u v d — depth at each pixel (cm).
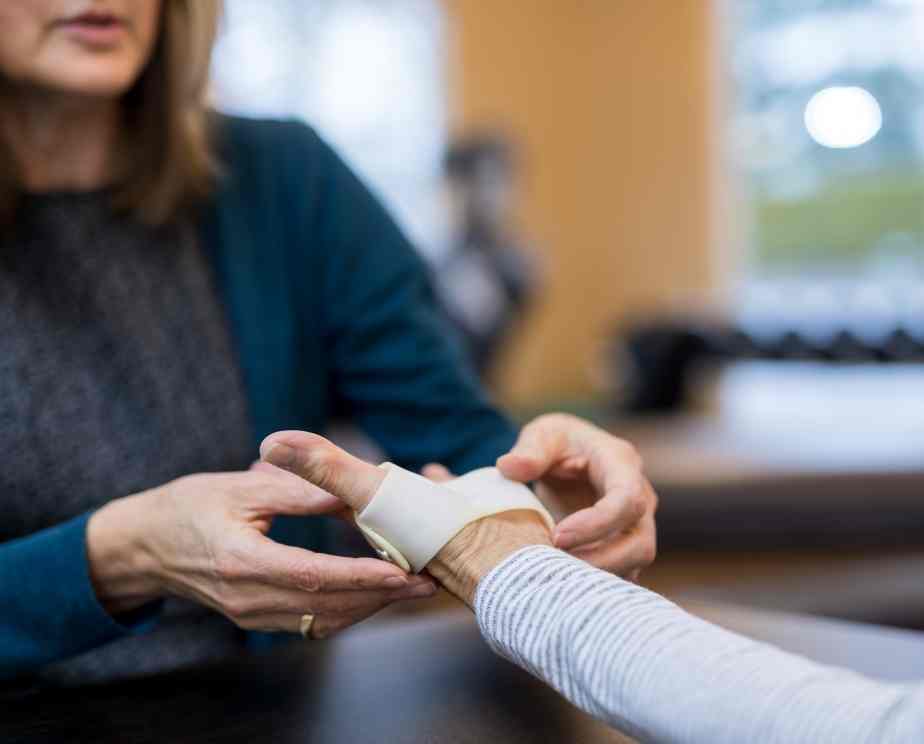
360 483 65
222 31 103
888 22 432
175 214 101
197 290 100
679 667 50
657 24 484
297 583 67
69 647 78
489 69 493
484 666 74
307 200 106
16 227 94
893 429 260
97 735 63
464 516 65
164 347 97
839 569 190
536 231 511
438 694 69
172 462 95
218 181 103
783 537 203
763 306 452
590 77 509
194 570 72
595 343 510
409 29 476
